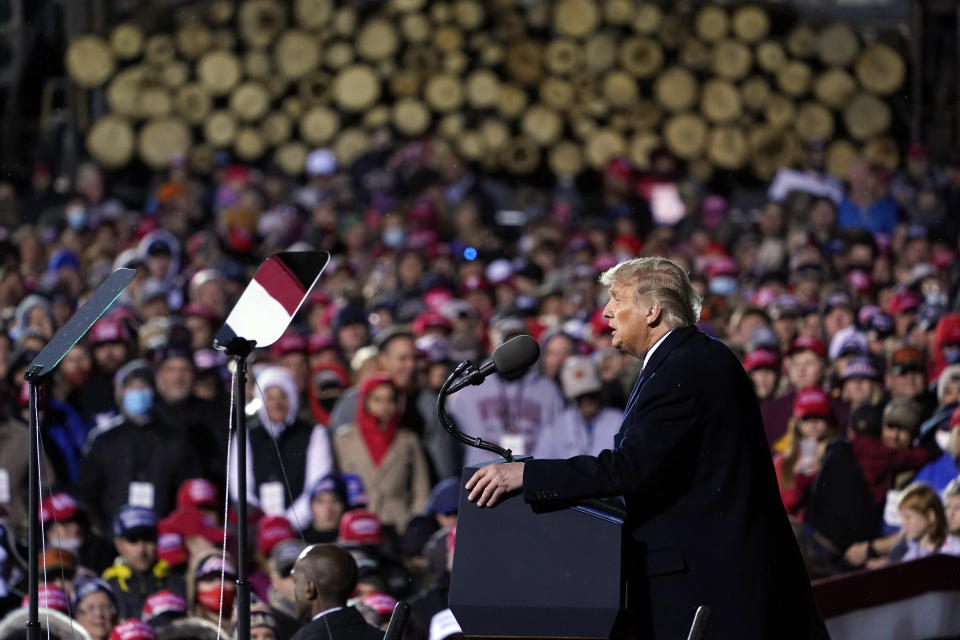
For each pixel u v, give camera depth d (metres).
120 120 36.06
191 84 36.19
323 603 9.37
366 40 36.25
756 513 7.58
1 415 15.41
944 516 13.12
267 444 15.22
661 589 7.48
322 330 21.81
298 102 36.53
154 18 36.03
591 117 36.56
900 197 30.84
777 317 18.83
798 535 13.18
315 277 8.31
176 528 13.18
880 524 14.06
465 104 36.59
